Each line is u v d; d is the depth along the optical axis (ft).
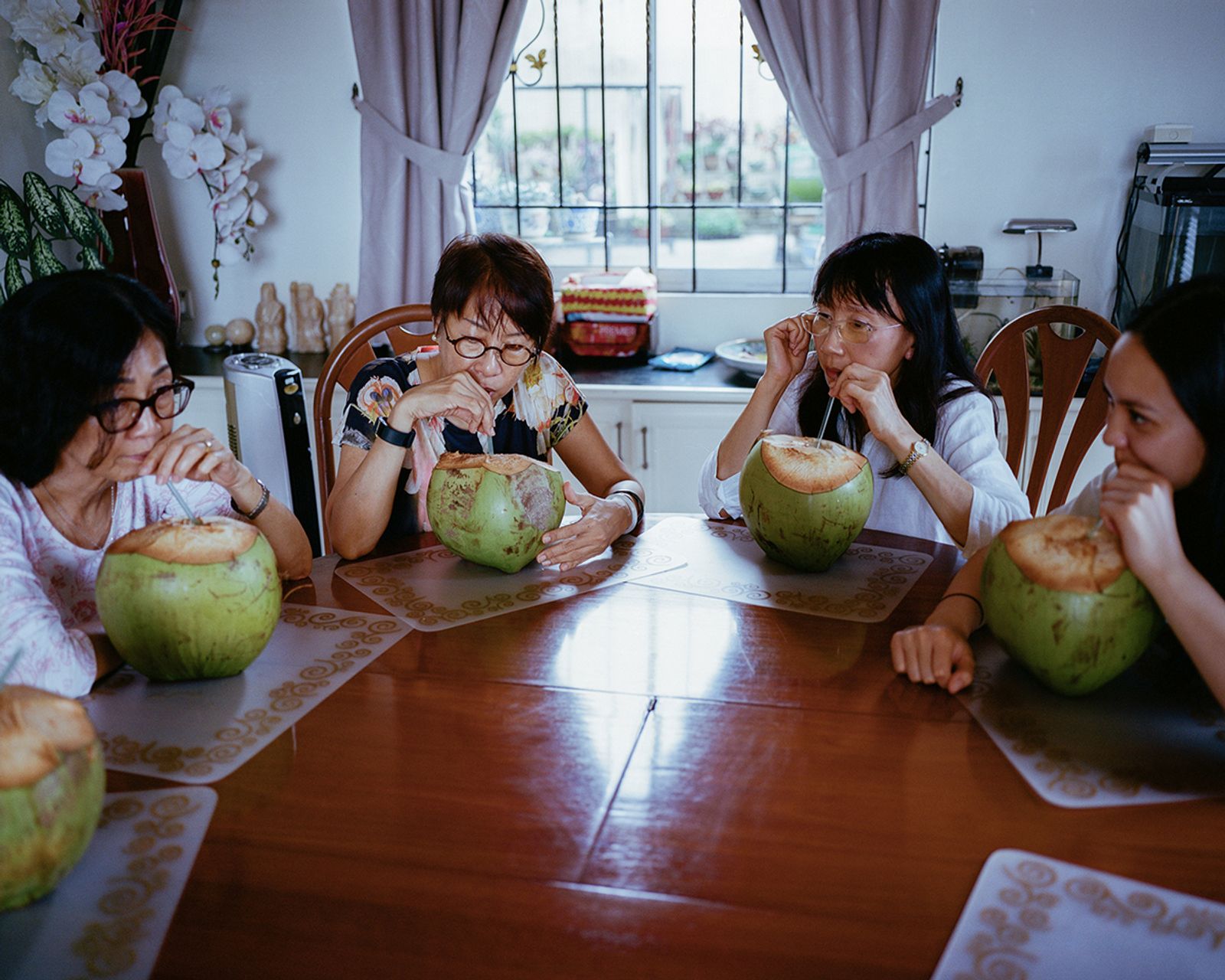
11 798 2.20
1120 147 8.71
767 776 2.89
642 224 9.98
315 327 9.89
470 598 4.05
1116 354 3.05
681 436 8.74
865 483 4.07
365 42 8.86
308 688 3.36
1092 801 2.75
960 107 8.80
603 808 2.75
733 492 5.07
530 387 5.20
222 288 10.27
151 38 9.12
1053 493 6.20
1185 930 2.29
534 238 10.16
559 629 3.78
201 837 2.62
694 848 2.59
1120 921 2.31
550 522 4.22
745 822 2.69
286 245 10.05
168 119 8.93
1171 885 2.43
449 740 3.08
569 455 5.50
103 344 3.31
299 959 2.22
